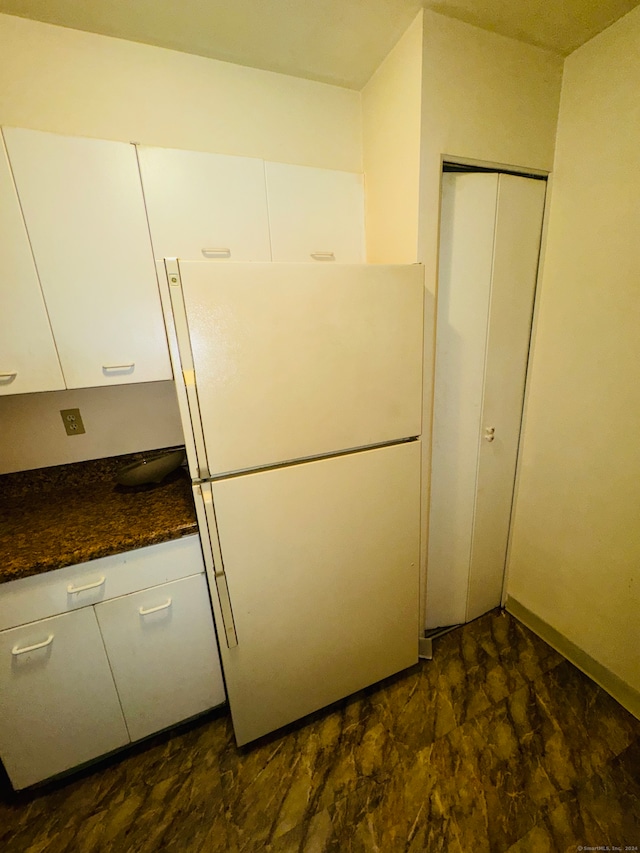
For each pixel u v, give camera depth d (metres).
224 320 0.91
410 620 1.44
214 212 1.20
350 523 1.21
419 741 1.28
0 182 0.97
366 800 1.12
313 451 1.10
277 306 0.96
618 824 1.03
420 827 1.05
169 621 1.19
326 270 0.99
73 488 1.49
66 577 1.04
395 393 1.18
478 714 1.36
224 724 1.37
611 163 1.18
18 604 1.00
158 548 1.13
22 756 1.09
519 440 1.65
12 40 1.01
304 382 1.04
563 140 1.31
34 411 1.42
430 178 1.17
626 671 1.36
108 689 1.15
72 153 1.02
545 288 1.45
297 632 1.22
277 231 1.31
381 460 1.21
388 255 1.35
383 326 1.11
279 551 1.12
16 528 1.17
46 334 1.09
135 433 1.58
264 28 1.08
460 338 1.42
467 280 1.36
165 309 0.87
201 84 1.20
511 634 1.72
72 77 1.08
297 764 1.22
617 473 1.31
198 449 0.97
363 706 1.41
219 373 0.94
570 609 1.55
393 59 1.19
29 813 1.12
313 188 1.34
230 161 1.19
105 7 0.98
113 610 1.11
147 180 1.11
